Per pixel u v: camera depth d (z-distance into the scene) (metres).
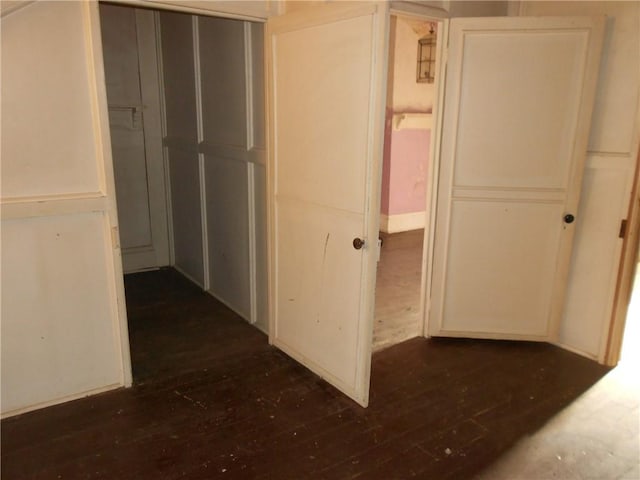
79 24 2.16
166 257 4.64
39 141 2.17
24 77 2.09
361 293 2.37
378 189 2.20
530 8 3.02
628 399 2.60
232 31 3.09
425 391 2.64
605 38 2.72
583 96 2.76
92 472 2.02
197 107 3.70
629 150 2.70
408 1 2.59
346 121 2.29
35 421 2.33
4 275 2.21
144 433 2.27
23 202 2.16
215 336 3.25
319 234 2.57
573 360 3.00
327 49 2.31
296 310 2.85
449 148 2.93
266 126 2.85
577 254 3.01
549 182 2.93
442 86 2.86
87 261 2.39
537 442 2.25
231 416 2.41
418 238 5.70
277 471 2.04
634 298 3.98
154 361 2.92
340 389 2.61
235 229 3.47
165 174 4.45
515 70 2.80
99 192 2.35
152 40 4.16
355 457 2.13
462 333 3.21
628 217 2.73
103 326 2.51
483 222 3.03
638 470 2.08
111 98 4.09
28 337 2.33
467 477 2.03
